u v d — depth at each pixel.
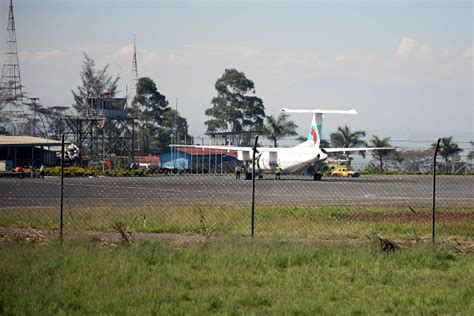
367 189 166.00
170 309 37.53
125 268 46.66
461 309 38.78
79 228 72.88
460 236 69.44
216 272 47.19
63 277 44.75
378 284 44.75
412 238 64.88
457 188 171.75
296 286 43.62
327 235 68.50
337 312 37.66
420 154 137.00
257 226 77.62
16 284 42.44
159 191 148.50
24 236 59.72
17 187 160.62
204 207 101.56
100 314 36.34
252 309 38.41
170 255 51.12
